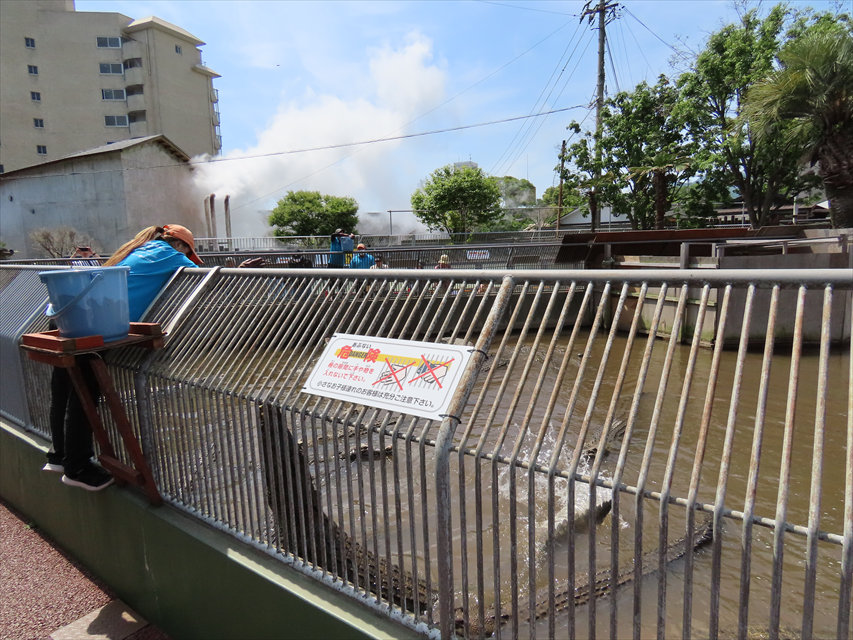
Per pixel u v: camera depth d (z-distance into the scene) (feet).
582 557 12.75
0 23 172.55
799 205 97.14
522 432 5.62
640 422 22.24
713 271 4.78
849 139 48.08
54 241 105.40
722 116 73.20
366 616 6.66
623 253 57.67
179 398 9.34
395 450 6.29
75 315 8.75
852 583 3.86
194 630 9.17
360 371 6.93
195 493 9.41
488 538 13.30
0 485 15.48
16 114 175.42
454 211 130.82
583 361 5.50
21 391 14.06
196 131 203.31
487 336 6.13
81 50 181.68
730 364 31.27
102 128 185.47
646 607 11.26
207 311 9.71
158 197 114.01
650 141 77.71
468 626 5.95
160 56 188.03
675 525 14.65
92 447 11.35
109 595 11.18
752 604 11.98
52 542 13.25
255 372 8.25
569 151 83.15
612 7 78.33
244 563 7.94
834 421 21.80
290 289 8.79
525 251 55.36
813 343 33.19
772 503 16.14
